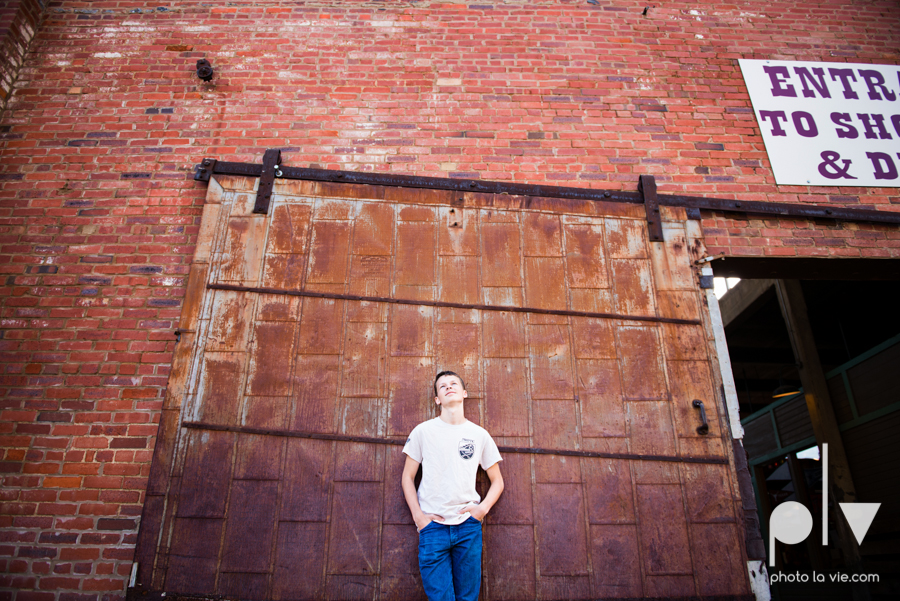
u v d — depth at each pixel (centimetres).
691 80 419
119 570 280
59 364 322
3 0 401
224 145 379
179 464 290
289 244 339
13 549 283
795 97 416
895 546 578
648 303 338
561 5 443
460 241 345
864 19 454
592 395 315
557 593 276
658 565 284
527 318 330
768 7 455
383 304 328
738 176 387
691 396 319
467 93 403
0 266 344
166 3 430
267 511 283
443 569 247
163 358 325
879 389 617
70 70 403
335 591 272
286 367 311
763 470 909
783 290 729
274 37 420
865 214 374
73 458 302
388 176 359
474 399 310
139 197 365
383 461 295
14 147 376
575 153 387
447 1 440
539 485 295
